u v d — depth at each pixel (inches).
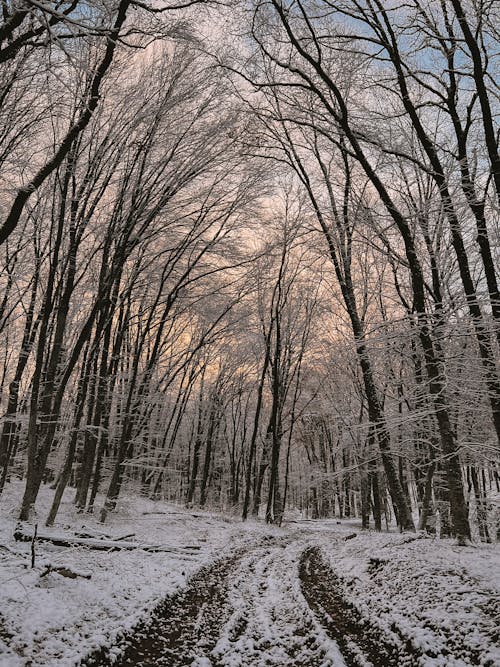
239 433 1844.2
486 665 186.7
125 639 223.6
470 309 394.3
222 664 204.2
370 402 564.1
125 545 431.8
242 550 538.6
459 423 510.3
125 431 646.5
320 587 361.1
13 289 719.1
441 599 261.0
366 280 827.4
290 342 1072.2
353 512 1925.4
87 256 588.4
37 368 505.4
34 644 194.2
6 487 790.5
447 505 633.6
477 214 386.9
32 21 251.0
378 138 499.8
